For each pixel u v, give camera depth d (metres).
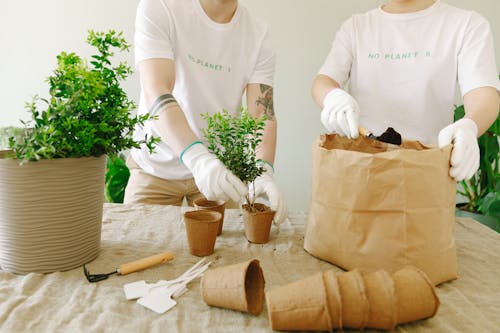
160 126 1.09
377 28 1.44
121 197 2.01
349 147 1.06
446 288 0.82
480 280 0.86
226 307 0.70
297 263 0.91
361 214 0.82
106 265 0.87
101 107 0.78
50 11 2.16
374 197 0.80
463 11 1.33
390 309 0.62
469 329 0.67
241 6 1.40
